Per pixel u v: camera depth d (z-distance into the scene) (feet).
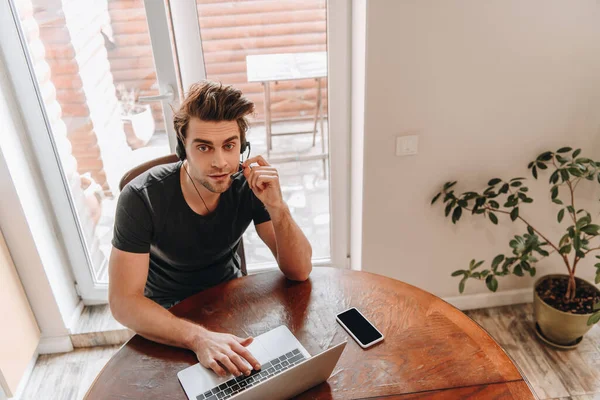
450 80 6.02
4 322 6.05
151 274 4.93
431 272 7.41
